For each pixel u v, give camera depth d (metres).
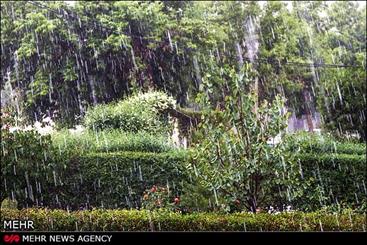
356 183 11.59
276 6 27.98
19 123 13.10
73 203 11.10
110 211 7.72
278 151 8.14
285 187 9.20
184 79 21.20
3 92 22.33
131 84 19.45
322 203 10.79
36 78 20.91
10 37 22.12
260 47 26.75
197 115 16.23
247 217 7.42
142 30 21.11
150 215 7.51
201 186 8.63
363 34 35.91
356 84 15.61
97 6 21.44
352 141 15.23
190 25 22.06
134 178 11.41
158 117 15.59
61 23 20.67
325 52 31.84
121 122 14.40
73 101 20.81
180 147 13.64
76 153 11.36
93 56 20.39
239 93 8.27
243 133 8.19
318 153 11.91
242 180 8.07
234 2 27.75
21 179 10.13
